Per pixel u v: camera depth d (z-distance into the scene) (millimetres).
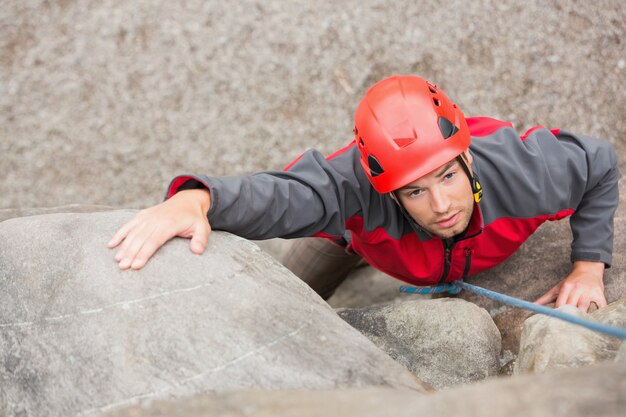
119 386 1563
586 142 2400
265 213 2113
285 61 4359
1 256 1881
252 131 4242
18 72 4484
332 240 2945
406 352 2156
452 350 2092
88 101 4402
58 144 4320
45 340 1692
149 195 4176
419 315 2188
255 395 1461
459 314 2141
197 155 4230
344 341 1715
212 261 1856
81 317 1697
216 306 1726
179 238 1905
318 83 4289
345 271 3369
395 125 2041
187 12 4543
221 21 4496
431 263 2426
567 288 2445
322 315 1812
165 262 1816
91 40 4527
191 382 1562
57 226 1932
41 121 4371
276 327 1706
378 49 4293
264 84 4332
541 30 4164
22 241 1897
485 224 2336
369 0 4410
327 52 4340
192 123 4305
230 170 4180
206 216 1983
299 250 3248
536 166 2266
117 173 4242
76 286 1757
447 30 4266
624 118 3865
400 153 2025
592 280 2441
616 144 3803
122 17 4562
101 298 1721
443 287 2578
